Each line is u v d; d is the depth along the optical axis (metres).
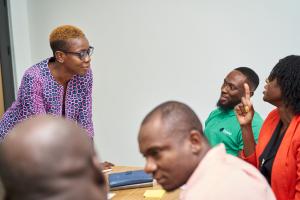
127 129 3.46
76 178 0.49
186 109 0.93
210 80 3.11
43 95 2.04
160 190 1.80
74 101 2.18
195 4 3.05
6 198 0.50
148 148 0.89
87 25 3.41
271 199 0.95
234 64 3.03
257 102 3.00
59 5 3.47
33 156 0.48
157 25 3.19
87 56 2.00
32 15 3.58
